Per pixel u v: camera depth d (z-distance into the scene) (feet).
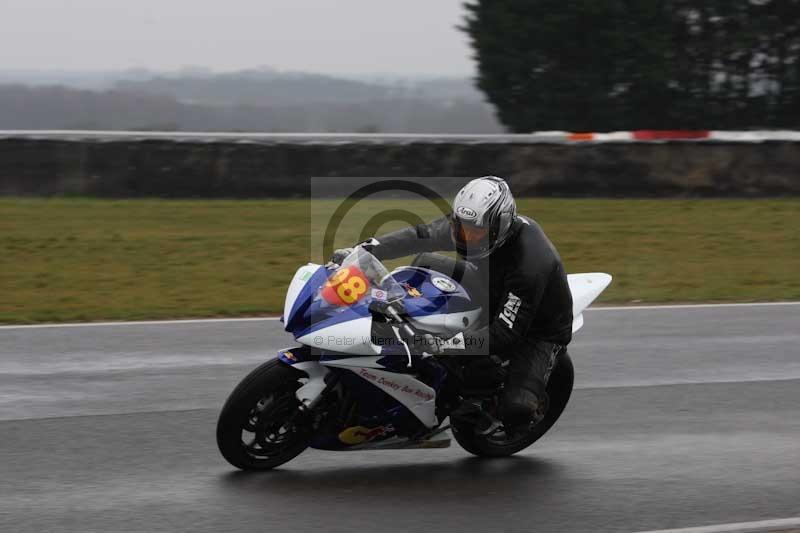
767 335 99.04
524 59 226.79
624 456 63.87
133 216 157.58
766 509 55.47
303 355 56.08
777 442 67.10
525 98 230.07
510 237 57.00
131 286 116.88
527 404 57.98
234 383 77.71
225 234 148.25
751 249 148.87
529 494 57.00
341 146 174.09
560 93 223.71
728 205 180.65
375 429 57.67
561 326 60.29
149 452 61.67
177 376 79.41
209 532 50.19
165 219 156.56
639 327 101.91
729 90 224.94
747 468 61.98
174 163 169.48
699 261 140.26
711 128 226.17
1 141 163.12
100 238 142.72
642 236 155.12
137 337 92.63
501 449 63.57
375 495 56.08
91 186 167.22
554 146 180.75
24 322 98.94
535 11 224.94
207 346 89.56
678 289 123.13
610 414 72.69
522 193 180.45
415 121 331.57
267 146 171.94
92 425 66.64
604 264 136.36
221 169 171.22
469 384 59.00
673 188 184.44
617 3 216.33
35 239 140.36
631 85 222.28
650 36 219.00
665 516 54.13
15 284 116.16
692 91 223.92
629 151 183.01
